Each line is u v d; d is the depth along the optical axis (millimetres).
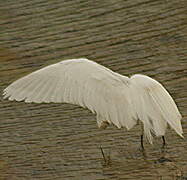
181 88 25031
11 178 20609
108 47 30141
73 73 12562
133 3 33656
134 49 29406
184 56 27719
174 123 15500
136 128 22062
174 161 19672
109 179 19219
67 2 35344
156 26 31062
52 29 33062
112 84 13211
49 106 25531
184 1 32719
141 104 14562
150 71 27156
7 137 23844
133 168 19625
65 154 21562
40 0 36188
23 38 32781
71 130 23328
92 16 33375
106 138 22031
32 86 12398
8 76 29203
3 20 34969
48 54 30766
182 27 30359
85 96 12641
